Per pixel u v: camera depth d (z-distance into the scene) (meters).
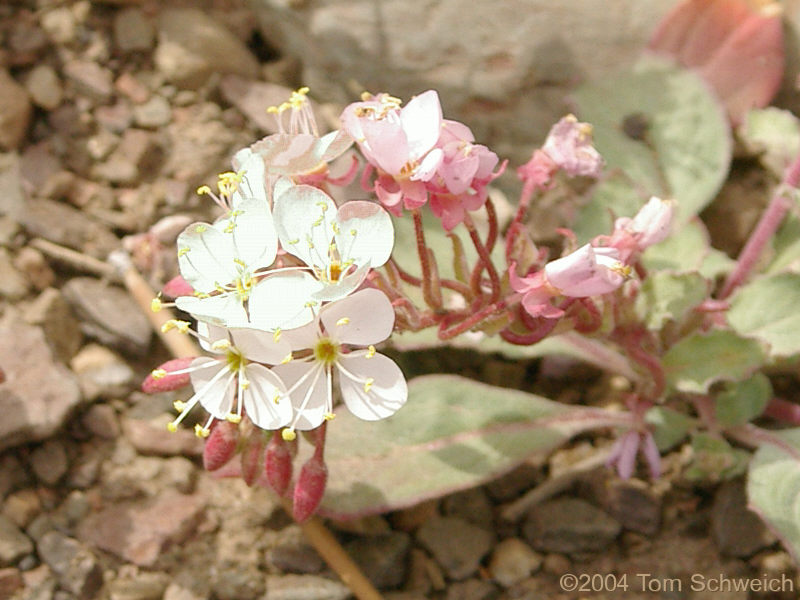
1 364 0.15
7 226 0.16
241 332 0.10
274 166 0.11
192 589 0.14
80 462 0.15
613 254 0.11
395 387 0.10
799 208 0.14
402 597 0.14
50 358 0.15
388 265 0.12
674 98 0.16
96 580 0.14
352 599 0.14
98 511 0.14
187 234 0.10
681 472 0.15
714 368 0.14
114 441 0.15
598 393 0.16
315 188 0.10
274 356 0.10
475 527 0.15
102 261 0.16
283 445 0.11
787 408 0.15
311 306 0.10
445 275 0.15
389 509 0.13
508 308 0.12
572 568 0.14
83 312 0.16
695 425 0.14
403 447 0.14
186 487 0.15
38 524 0.14
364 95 0.11
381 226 0.10
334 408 0.15
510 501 0.15
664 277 0.13
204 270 0.10
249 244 0.10
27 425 0.14
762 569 0.14
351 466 0.13
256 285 0.10
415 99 0.11
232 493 0.15
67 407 0.15
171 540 0.14
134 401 0.15
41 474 0.14
